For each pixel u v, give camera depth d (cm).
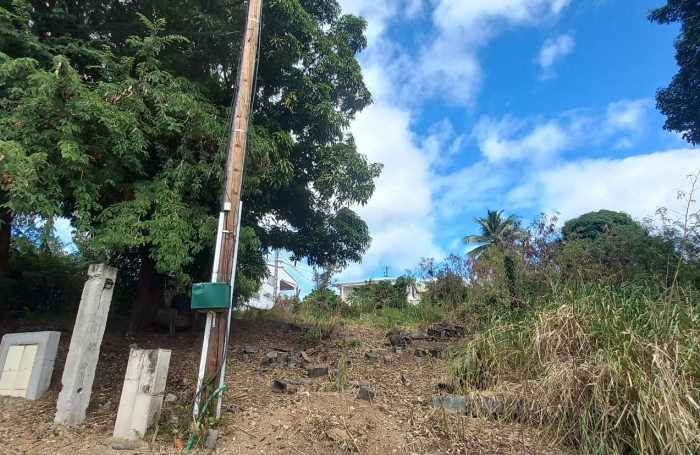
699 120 1111
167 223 598
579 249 800
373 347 858
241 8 824
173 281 998
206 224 649
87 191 570
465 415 484
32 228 648
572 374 436
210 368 439
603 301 529
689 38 1027
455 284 1142
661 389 379
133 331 837
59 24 680
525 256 876
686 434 350
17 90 521
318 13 1012
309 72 929
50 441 408
